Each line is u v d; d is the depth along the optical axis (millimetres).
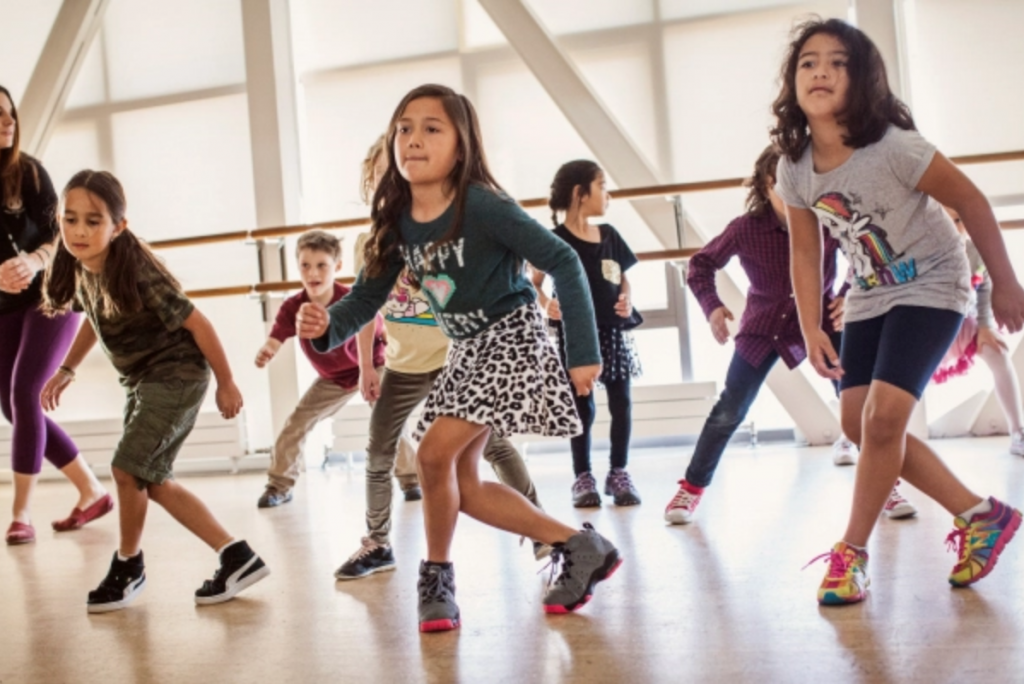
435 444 1911
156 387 2340
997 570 2072
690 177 4824
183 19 5289
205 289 4953
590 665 1652
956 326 1985
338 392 4059
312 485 4590
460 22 5062
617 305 3471
